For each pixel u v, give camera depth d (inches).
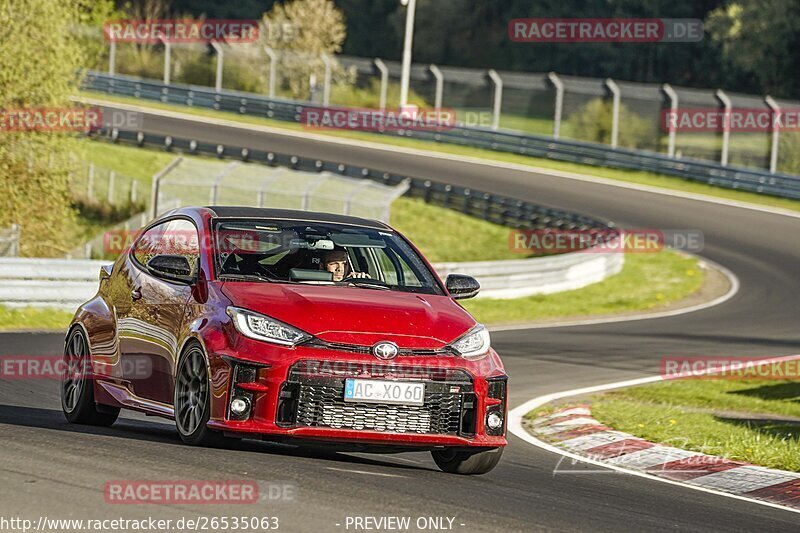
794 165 7549.2
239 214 1179.9
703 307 3641.7
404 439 1012.5
